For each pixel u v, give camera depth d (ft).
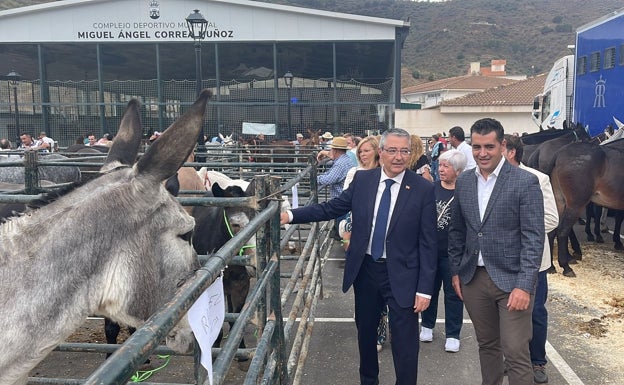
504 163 12.11
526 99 121.19
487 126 11.82
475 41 397.60
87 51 100.53
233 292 15.66
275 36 90.79
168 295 7.06
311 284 18.21
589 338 18.34
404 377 12.54
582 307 21.38
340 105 88.69
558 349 17.51
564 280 24.93
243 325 7.59
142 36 90.89
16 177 25.90
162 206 7.10
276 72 91.25
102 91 91.45
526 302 11.32
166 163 6.84
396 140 12.37
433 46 402.11
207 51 101.24
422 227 12.42
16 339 5.97
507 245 11.85
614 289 23.58
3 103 86.69
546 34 402.72
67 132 90.79
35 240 6.34
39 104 87.51
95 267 6.46
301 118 90.74
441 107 120.57
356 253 12.90
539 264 11.50
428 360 16.78
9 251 6.23
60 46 95.04
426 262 12.36
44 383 10.51
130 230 6.77
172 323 4.49
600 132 36.09
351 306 21.71
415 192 12.51
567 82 46.37
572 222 26.23
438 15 443.73
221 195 14.71
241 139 75.36
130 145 8.25
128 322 6.81
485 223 12.00
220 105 86.63
